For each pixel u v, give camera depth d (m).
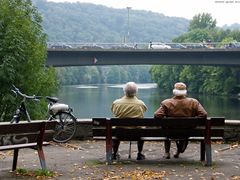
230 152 12.53
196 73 114.56
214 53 64.56
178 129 10.90
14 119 14.14
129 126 10.92
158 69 140.12
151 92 122.25
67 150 12.95
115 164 10.88
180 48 64.31
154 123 10.85
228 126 14.09
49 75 31.81
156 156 12.09
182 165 10.72
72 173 9.92
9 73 28.22
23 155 12.09
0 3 30.89
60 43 58.66
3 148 9.23
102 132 11.03
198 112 11.07
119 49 60.06
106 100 88.38
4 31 29.70
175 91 11.23
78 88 150.38
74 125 14.33
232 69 102.25
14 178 9.41
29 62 29.56
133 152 12.67
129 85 11.54
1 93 28.58
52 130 10.26
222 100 91.19
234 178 9.40
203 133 10.91
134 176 9.53
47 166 10.65
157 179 9.28
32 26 31.27
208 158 10.69
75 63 58.47
